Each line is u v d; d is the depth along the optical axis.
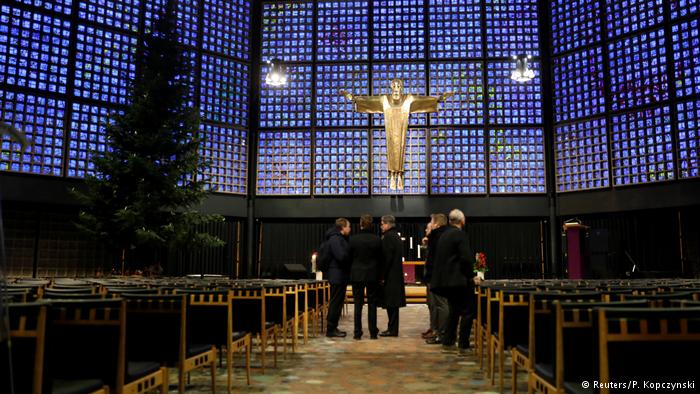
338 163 16.83
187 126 13.85
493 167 16.44
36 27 13.93
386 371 5.28
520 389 4.50
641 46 14.84
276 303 5.90
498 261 16.50
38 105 13.83
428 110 15.84
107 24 14.91
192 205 15.86
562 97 16.19
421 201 16.52
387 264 7.74
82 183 14.25
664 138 14.33
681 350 2.03
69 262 14.27
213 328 4.18
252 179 16.91
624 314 2.06
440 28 16.95
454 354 6.33
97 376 2.69
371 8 17.14
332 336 7.86
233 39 16.97
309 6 17.33
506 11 16.81
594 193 15.44
